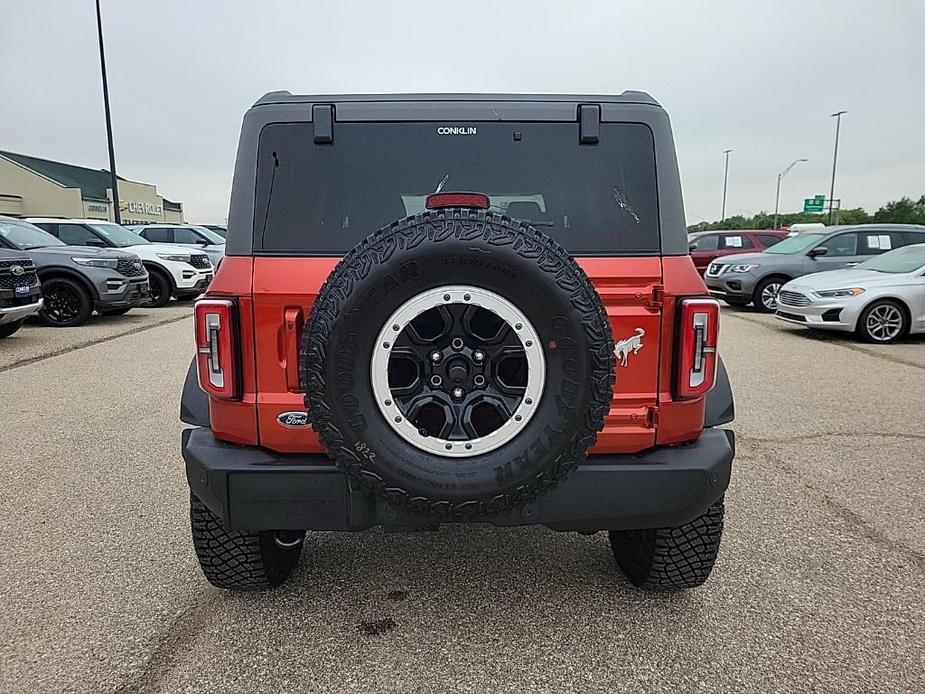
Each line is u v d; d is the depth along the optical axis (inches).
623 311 89.6
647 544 106.2
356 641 99.3
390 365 82.8
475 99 95.2
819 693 87.9
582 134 94.7
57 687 88.7
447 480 80.2
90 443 192.5
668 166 94.1
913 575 118.3
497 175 95.2
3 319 339.3
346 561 124.3
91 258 426.6
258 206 92.2
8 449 186.9
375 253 77.9
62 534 134.4
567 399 79.4
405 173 94.7
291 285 88.3
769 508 147.3
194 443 92.7
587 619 105.1
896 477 165.9
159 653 96.1
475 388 81.5
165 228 690.2
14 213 1843.0
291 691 88.4
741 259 522.9
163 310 531.2
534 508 87.9
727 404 100.7
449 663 94.3
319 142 93.8
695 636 100.5
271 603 109.7
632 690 88.6
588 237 93.4
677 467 89.0
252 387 89.7
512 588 114.7
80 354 331.0
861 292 369.1
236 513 89.0
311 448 90.6
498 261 77.0
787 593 112.5
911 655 95.7
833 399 246.4
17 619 104.5
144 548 128.6
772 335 401.1
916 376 286.8
